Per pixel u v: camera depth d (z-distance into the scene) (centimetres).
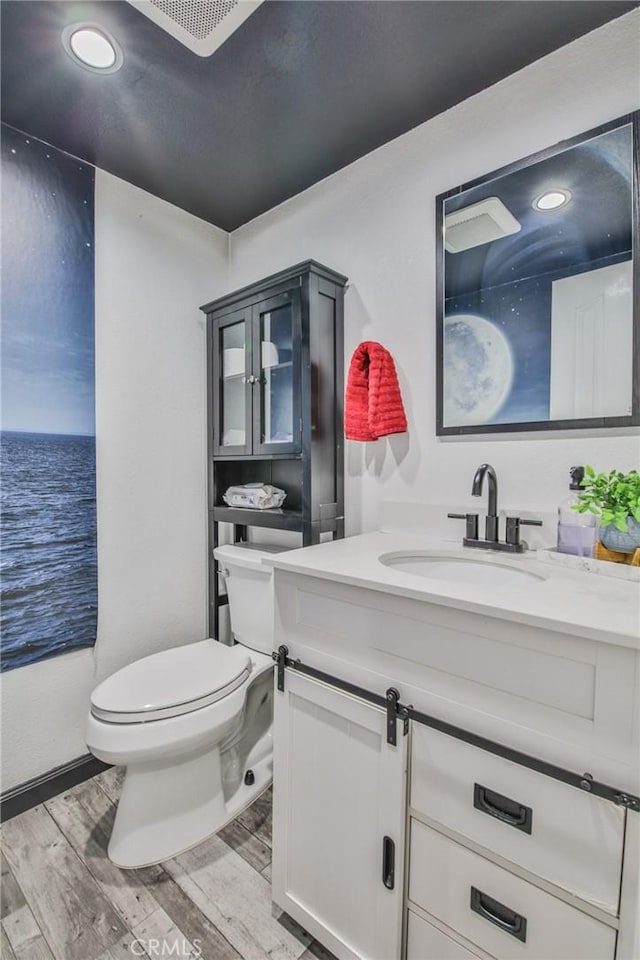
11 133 142
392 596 85
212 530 194
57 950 102
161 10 105
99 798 150
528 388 124
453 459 139
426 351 145
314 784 100
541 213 121
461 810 77
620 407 110
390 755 85
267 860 127
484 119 131
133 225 175
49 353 151
